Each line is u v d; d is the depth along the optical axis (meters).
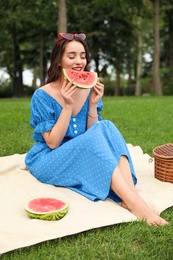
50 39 26.66
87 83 3.63
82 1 24.11
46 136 3.71
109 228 2.99
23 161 4.62
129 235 2.86
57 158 3.64
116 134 3.55
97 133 3.46
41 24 23.45
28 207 3.15
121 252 2.64
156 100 14.49
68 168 3.64
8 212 3.20
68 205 3.20
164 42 32.75
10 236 2.74
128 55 26.92
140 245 2.77
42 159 3.76
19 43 27.55
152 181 4.16
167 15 27.38
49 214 3.02
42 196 3.40
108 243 2.75
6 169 4.23
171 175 4.13
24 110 9.95
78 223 2.96
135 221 3.08
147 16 21.84
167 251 2.65
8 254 2.57
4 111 9.69
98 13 23.95
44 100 3.78
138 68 31.08
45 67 30.09
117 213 3.18
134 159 5.08
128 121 8.51
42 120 3.76
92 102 3.86
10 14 21.28
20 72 28.98
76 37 3.78
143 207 3.19
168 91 25.56
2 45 28.16
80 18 24.23
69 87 3.54
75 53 3.73
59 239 2.74
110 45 25.59
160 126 8.00
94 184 3.51
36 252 2.59
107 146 3.43
